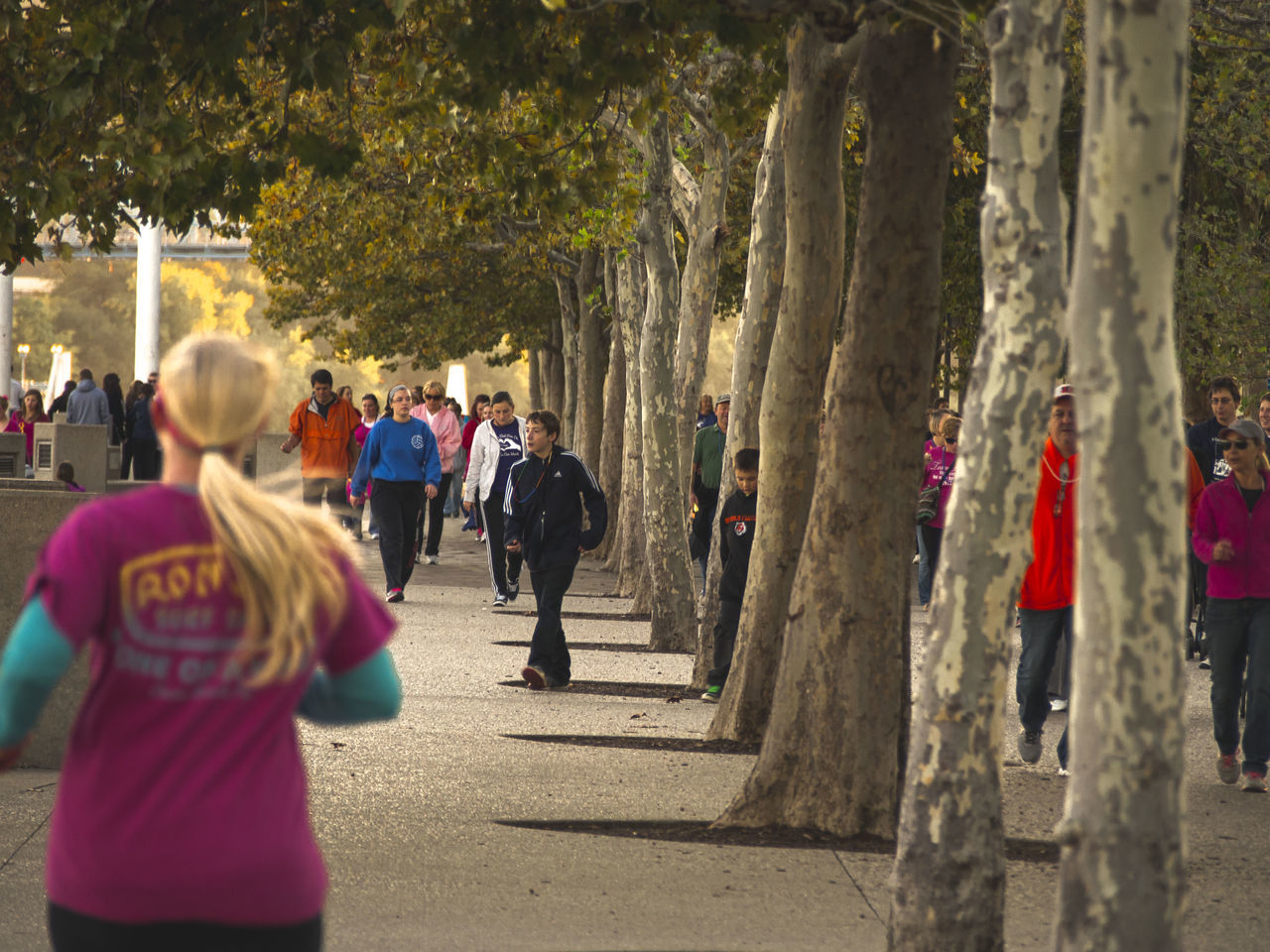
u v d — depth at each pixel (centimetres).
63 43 2642
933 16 2048
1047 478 2723
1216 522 2669
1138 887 1075
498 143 3212
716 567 3669
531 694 3469
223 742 803
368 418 8500
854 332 2239
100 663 811
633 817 2267
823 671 2252
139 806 790
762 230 3691
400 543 5309
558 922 1725
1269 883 2009
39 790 2289
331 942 1623
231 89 2728
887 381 2223
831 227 2869
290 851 811
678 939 1678
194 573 806
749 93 3284
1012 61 1445
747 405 3728
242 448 855
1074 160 6625
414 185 6378
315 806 2272
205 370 834
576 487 3597
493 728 2973
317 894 827
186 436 837
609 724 3077
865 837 2205
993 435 1469
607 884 1900
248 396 839
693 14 2558
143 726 797
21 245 2783
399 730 2911
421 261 11656
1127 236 1063
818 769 2238
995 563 1478
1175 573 1076
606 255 7888
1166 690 1075
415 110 3005
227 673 805
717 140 5294
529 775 2527
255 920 796
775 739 2275
